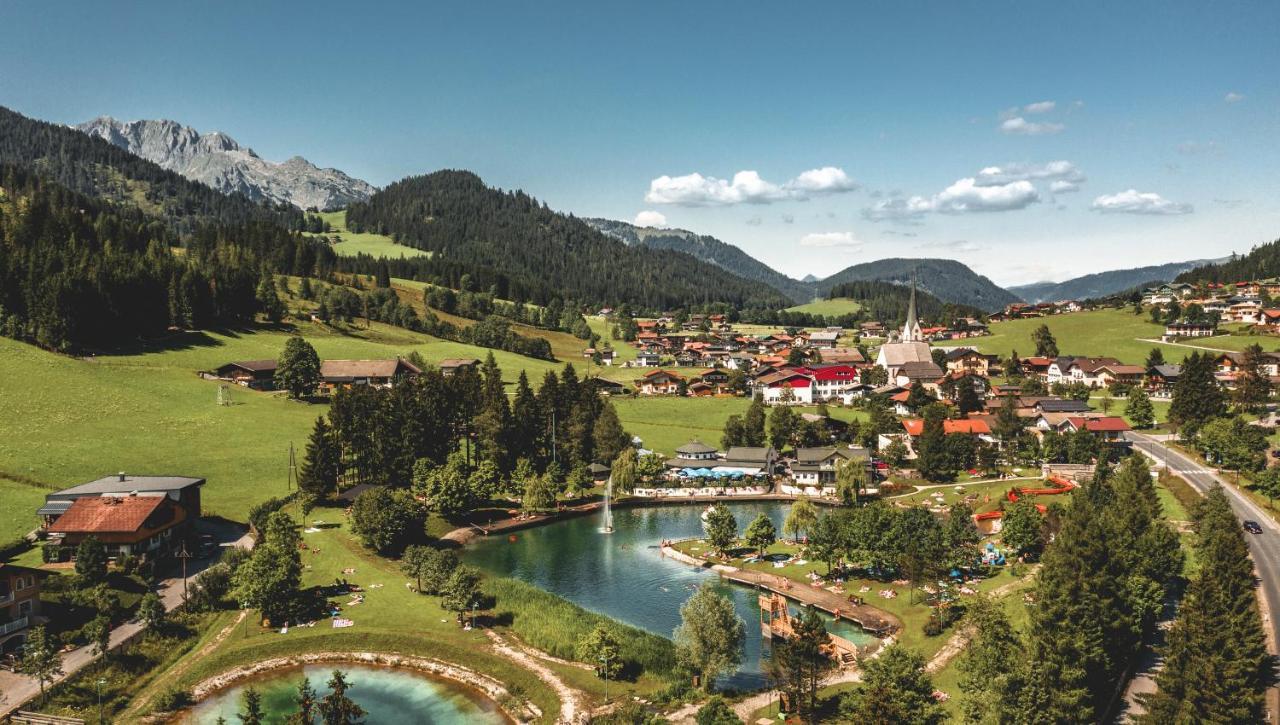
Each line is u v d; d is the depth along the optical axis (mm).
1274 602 87000
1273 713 66312
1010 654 68875
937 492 153125
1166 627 84312
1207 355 190250
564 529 142250
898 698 65562
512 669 83375
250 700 66188
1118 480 117250
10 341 189875
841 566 115625
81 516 105750
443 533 134375
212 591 98000
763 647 91188
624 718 73125
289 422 178500
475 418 171500
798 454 170250
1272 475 123312
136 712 74938
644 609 103000
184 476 141750
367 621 94438
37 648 74812
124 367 195375
